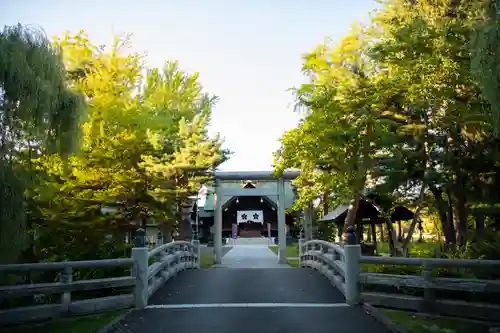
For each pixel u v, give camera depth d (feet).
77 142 23.84
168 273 39.91
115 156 47.91
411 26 34.30
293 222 146.30
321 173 55.16
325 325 24.49
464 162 36.32
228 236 178.60
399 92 38.04
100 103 48.80
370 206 57.57
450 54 32.22
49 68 22.41
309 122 45.96
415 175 40.29
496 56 20.44
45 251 42.32
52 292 25.11
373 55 37.42
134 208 50.65
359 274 29.91
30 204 38.68
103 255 36.60
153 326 24.58
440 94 33.37
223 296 33.12
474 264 24.36
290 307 29.22
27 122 21.94
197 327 24.30
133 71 55.77
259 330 23.56
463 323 24.03
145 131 49.06
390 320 24.53
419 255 42.57
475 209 38.42
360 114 39.83
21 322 23.93
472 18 26.50
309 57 44.65
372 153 42.93
